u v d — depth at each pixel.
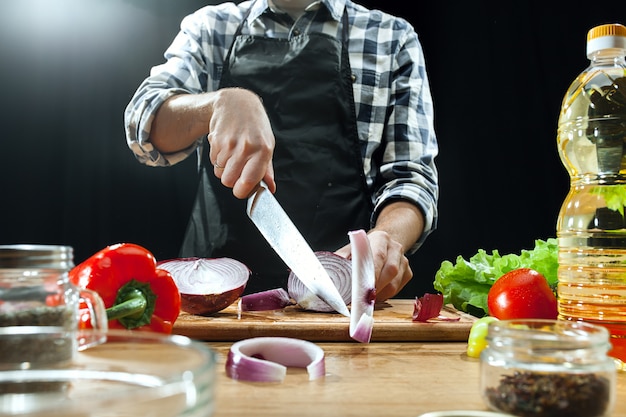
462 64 3.39
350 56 2.01
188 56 1.99
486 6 3.32
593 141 0.99
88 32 3.47
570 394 0.67
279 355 0.93
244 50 2.01
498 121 3.42
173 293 1.12
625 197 0.96
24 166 3.60
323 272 1.27
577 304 0.99
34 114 3.56
